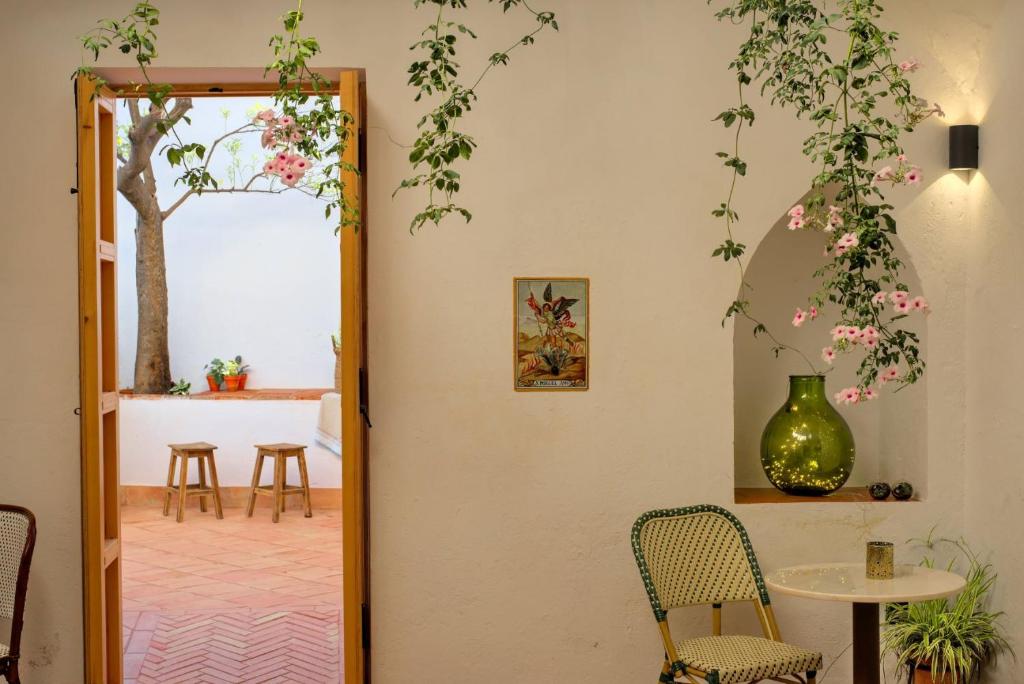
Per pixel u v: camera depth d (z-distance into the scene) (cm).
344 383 452
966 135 470
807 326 532
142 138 948
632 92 475
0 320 457
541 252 474
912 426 496
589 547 475
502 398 474
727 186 476
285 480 932
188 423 973
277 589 677
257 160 1086
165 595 662
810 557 480
